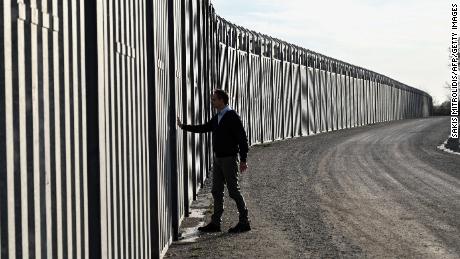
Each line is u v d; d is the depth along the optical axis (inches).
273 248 335.0
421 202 511.5
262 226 399.2
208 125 375.6
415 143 1285.7
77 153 146.6
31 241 121.2
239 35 984.3
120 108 191.6
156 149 260.2
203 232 375.2
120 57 192.7
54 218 132.0
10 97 112.2
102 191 162.6
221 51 848.3
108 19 173.2
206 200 503.8
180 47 398.9
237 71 961.5
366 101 2356.1
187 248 328.8
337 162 856.9
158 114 275.4
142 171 237.0
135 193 220.7
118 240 188.9
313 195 547.5
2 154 109.9
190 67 460.4
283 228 393.1
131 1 212.2
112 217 178.9
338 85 1887.3
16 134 115.0
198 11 529.0
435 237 370.0
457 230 392.5
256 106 1109.1
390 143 1267.2
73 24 143.6
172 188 344.5
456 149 1096.8
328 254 322.7
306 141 1257.4
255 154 952.9
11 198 112.8
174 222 347.3
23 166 117.2
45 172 126.3
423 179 679.1
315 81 1598.2
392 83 2947.8
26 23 119.1
